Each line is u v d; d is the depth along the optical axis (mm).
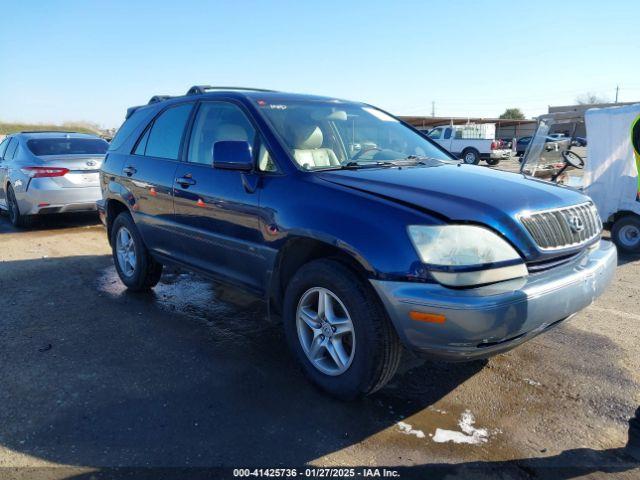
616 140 7410
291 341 3410
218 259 3969
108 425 2914
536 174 9016
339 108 4371
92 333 4219
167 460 2623
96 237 8172
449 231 2652
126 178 4992
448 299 2561
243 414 3043
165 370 3578
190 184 4098
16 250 7230
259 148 3660
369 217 2859
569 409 3139
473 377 3512
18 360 3703
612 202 7570
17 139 9469
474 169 3818
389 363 2922
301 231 3129
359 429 2910
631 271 6434
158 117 4879
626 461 2656
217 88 4648
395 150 4188
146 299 5090
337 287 2982
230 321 4516
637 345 4012
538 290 2707
